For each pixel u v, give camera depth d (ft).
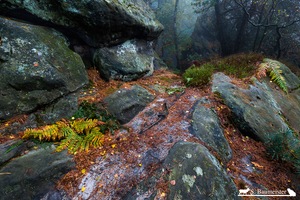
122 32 17.63
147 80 18.78
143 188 7.49
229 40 38.68
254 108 13.78
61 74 12.39
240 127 12.61
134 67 18.02
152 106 13.85
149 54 22.22
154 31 21.57
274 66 19.15
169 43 42.47
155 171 8.09
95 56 16.62
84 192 7.59
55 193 7.44
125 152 9.47
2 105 9.89
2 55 10.60
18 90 10.55
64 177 7.95
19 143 9.06
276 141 10.94
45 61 11.96
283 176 9.97
